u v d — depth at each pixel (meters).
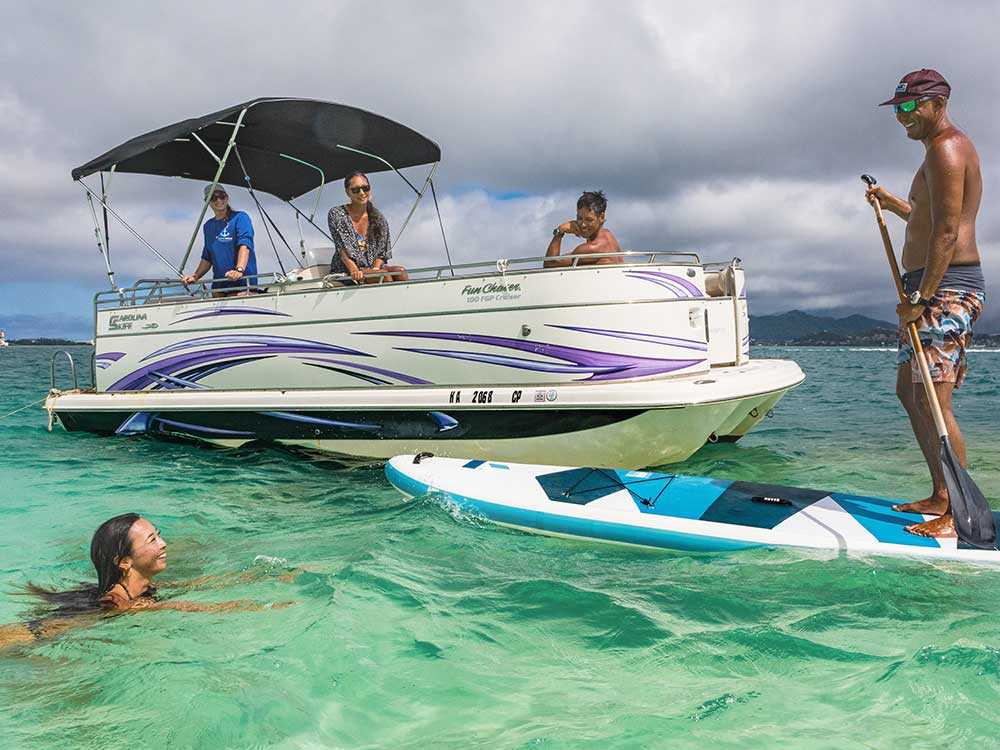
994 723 2.39
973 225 3.92
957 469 3.92
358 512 5.50
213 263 8.91
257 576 4.01
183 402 8.27
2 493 6.16
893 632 3.16
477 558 4.33
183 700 2.62
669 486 5.27
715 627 3.26
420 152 9.23
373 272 7.30
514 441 6.57
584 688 2.71
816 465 7.15
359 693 2.67
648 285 6.26
